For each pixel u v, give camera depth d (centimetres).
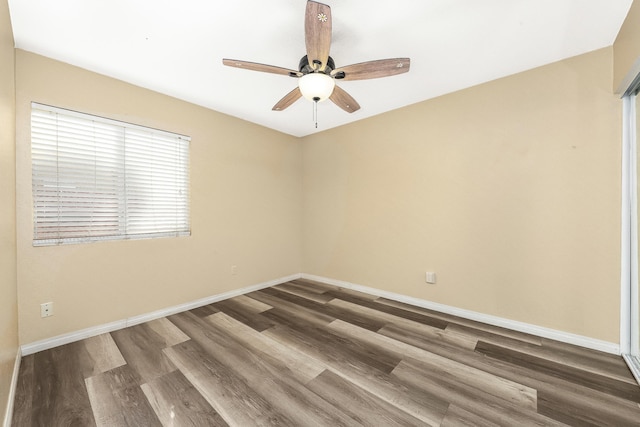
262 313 286
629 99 193
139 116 259
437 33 186
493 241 253
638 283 191
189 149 297
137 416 144
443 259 285
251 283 362
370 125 345
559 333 221
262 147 377
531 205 233
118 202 248
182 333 239
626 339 196
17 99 195
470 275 267
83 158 228
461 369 184
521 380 172
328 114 337
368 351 209
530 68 231
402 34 187
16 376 169
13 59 180
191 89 267
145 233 266
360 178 357
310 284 398
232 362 194
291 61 221
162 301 276
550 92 223
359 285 362
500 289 250
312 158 419
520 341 221
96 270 234
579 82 211
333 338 230
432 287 294
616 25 179
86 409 148
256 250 369
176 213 288
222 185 329
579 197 212
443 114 282
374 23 176
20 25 174
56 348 210
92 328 232
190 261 299
